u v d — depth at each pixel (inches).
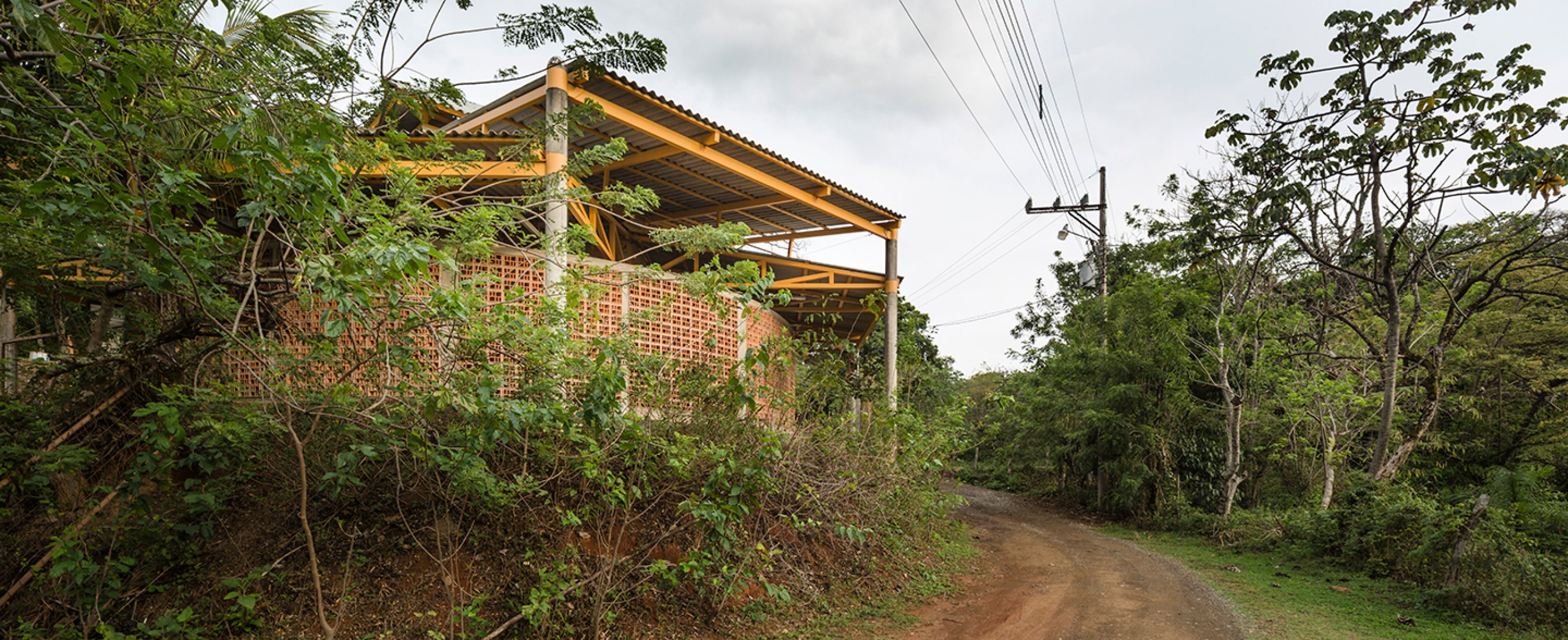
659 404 291.1
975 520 660.1
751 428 312.2
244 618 205.9
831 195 517.7
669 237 292.5
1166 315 645.9
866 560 350.0
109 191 152.2
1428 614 309.7
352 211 207.6
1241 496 676.7
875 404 449.1
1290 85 434.0
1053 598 337.1
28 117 155.3
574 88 339.6
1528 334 599.2
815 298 614.5
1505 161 381.1
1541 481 436.8
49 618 199.5
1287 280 663.1
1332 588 364.8
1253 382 637.9
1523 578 303.1
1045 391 823.1
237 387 219.1
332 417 216.7
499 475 257.1
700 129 398.6
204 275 166.2
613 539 274.4
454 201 252.2
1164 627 286.2
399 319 191.2
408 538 246.1
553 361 235.5
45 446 214.7
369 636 214.1
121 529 210.4
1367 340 490.0
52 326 310.8
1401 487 427.8
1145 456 657.6
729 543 249.9
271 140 137.1
